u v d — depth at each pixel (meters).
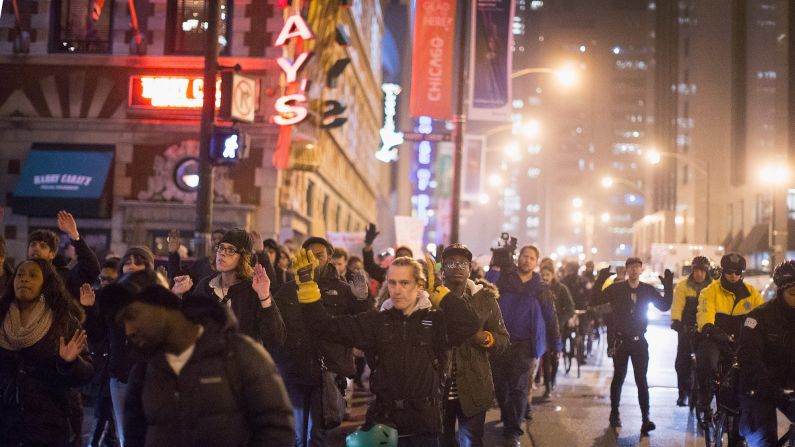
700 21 163.88
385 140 80.69
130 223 54.53
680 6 180.75
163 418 8.80
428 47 47.81
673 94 187.75
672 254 91.50
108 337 19.06
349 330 12.62
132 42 55.25
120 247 54.50
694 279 28.67
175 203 54.38
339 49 73.44
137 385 9.34
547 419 26.78
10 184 55.00
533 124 73.50
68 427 13.32
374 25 117.19
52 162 53.94
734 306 21.06
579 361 40.12
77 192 53.16
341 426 24.88
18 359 12.87
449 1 47.84
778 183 117.81
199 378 8.75
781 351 15.03
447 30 47.81
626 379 37.91
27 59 55.25
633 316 25.20
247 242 15.21
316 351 17.56
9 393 12.82
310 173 64.38
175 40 55.53
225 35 55.09
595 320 55.25
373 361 13.24
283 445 8.97
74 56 55.09
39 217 54.72
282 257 28.31
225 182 54.41
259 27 54.81
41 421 12.91
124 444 9.54
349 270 22.53
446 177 192.00
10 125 55.22
